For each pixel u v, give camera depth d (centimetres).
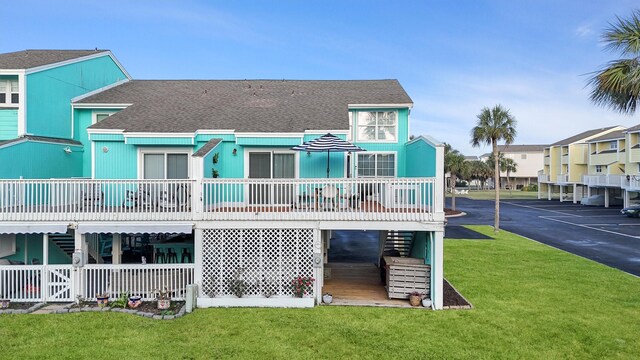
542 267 1528
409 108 1683
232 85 2016
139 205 1112
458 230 2591
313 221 1091
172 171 1408
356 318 984
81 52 1875
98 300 1045
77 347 799
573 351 802
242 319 966
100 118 1691
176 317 972
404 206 1101
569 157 5131
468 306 1070
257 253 1091
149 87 1950
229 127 1407
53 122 1549
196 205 1092
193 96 1808
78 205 1099
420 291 1124
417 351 798
